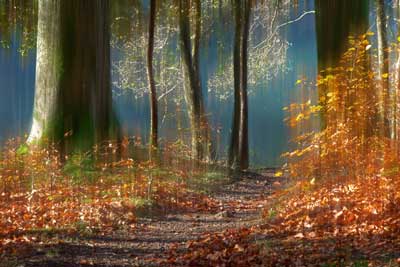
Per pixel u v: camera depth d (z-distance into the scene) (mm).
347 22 12000
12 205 12195
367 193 10133
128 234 10234
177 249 9023
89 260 7930
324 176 11492
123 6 28984
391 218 8570
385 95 11250
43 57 18031
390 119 12070
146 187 15234
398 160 10750
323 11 12109
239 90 26250
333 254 7500
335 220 9336
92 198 13156
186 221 12125
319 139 11367
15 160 16156
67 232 9703
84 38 17891
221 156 30594
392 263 6625
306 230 9250
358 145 11156
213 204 15109
